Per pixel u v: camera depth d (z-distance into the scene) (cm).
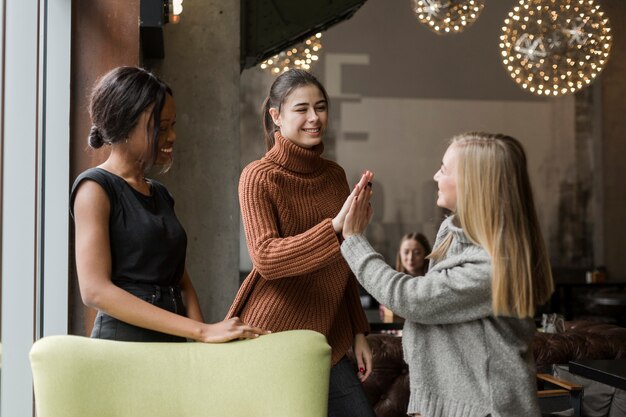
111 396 171
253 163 241
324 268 241
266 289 237
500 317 194
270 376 177
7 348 286
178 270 218
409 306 194
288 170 242
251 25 580
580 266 1239
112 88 201
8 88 284
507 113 1231
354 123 1202
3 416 283
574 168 1245
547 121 1241
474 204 194
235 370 178
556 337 425
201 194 532
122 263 202
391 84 1210
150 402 173
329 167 256
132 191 206
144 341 199
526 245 192
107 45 364
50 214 344
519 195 194
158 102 203
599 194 1246
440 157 1212
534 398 194
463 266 195
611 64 1255
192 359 179
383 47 1209
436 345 198
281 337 183
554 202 1241
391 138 1206
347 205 213
